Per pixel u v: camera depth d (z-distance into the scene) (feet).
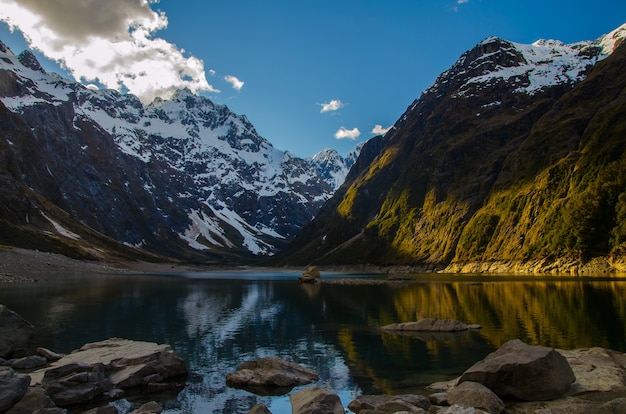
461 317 169.99
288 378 90.27
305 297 277.23
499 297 236.63
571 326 141.28
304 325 162.81
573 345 112.78
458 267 593.42
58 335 138.92
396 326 152.46
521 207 577.43
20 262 497.87
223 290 347.36
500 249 558.15
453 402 70.49
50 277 436.35
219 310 209.15
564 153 603.26
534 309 183.83
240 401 79.51
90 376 82.64
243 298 273.13
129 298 260.83
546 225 502.38
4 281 348.38
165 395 82.89
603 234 431.43
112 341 111.24
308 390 79.46
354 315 188.34
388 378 92.32
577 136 626.64
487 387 73.97
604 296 220.84
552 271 450.30
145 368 90.99
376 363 104.88
